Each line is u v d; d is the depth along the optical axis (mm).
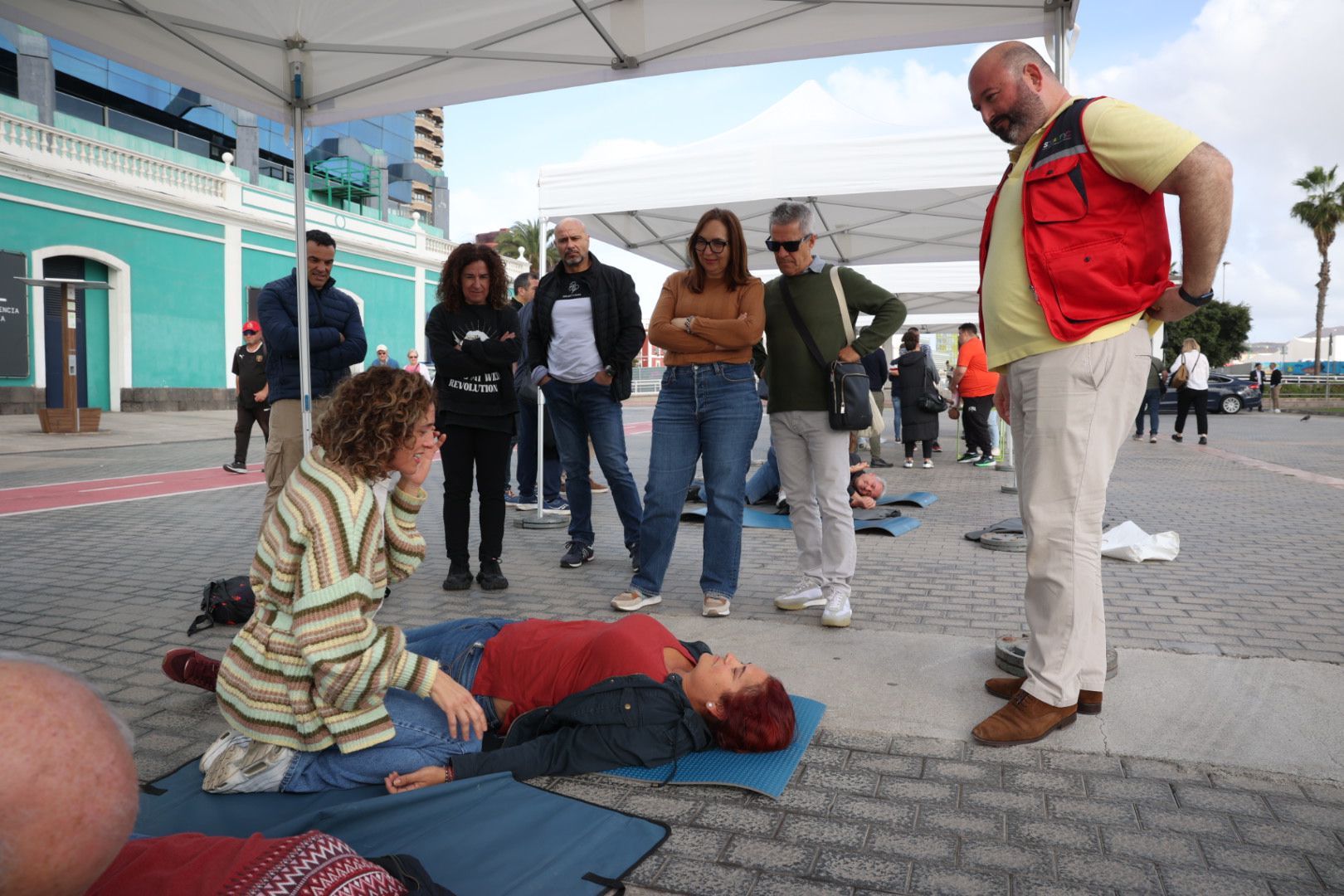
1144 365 2781
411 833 2193
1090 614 2844
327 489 2234
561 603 4641
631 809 2385
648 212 10141
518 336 4883
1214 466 11859
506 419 4895
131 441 15023
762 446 14242
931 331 24078
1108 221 2664
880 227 11344
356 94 5133
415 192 45125
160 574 5281
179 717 3014
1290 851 2133
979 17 4219
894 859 2125
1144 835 2217
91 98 27125
